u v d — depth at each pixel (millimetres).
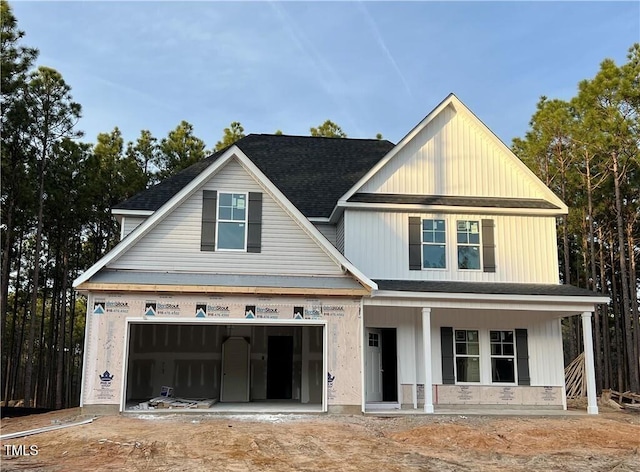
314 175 20953
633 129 24953
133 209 17500
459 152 18469
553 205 18156
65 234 29516
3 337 26609
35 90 23969
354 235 17484
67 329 39094
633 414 16281
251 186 15898
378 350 17453
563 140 29000
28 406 23359
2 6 22109
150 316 14312
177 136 34219
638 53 24953
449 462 9680
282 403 16828
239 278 15117
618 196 25734
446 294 15602
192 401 15711
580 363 21703
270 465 9102
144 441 10461
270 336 18438
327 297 15016
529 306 16094
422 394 16703
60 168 27375
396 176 18078
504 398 17016
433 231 17828
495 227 18000
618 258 32625
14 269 29812
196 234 15469
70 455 9656
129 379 17641
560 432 12219
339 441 10930
